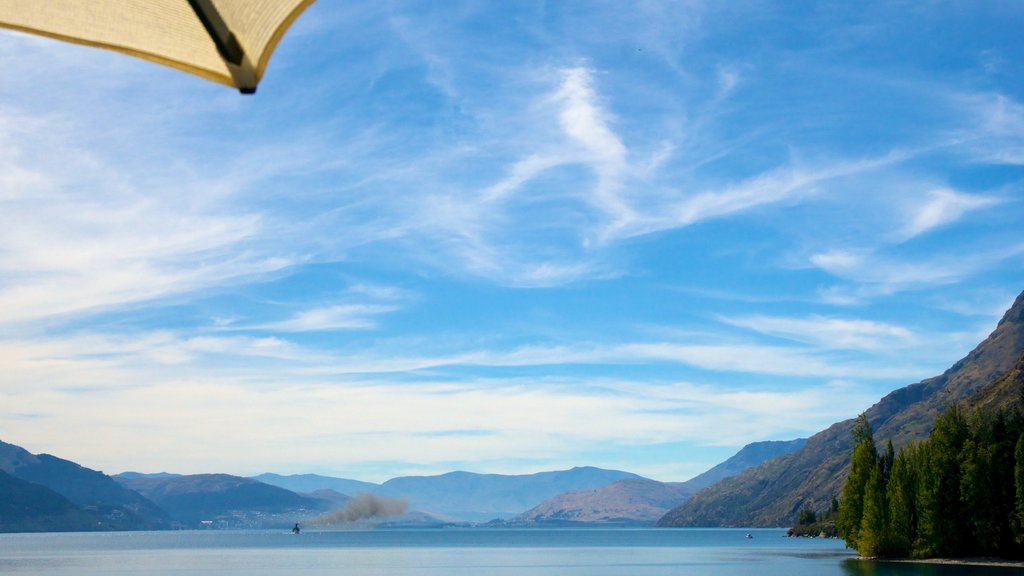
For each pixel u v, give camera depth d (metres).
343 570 174.75
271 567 186.50
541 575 157.25
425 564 197.12
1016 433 122.00
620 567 180.38
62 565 198.50
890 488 132.00
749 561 192.75
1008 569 113.56
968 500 120.56
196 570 176.00
